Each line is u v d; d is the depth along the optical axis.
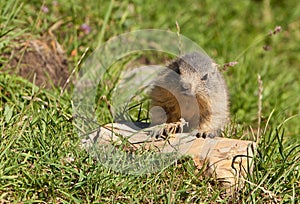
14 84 10.93
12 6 12.67
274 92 14.49
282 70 16.41
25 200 8.19
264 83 14.72
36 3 13.95
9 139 8.91
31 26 12.75
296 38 18.53
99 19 14.76
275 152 9.57
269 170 8.98
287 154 9.59
